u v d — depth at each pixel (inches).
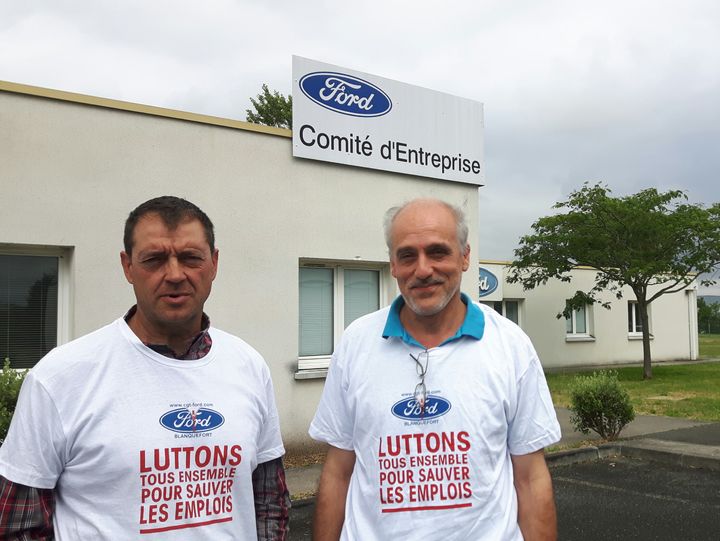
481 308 93.4
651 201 671.1
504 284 805.2
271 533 85.7
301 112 288.7
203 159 264.2
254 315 276.8
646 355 703.7
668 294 998.4
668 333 997.8
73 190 233.3
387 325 88.8
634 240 690.8
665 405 481.7
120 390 75.2
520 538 84.9
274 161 283.9
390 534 82.0
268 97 1124.5
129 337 77.9
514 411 86.7
